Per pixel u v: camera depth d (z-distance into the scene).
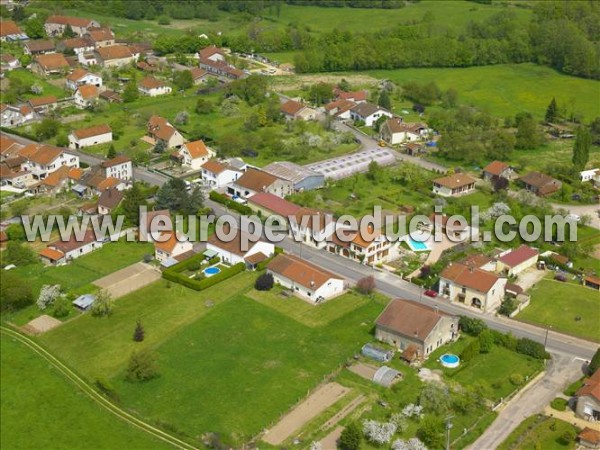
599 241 180.00
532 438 113.44
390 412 117.81
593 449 111.69
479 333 138.38
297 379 126.12
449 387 123.00
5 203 189.88
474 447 111.31
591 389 117.62
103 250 169.25
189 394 122.25
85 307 144.75
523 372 129.62
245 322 142.38
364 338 138.12
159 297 150.38
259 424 115.12
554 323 145.62
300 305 148.75
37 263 162.88
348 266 164.75
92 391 122.50
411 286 157.38
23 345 134.62
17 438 113.19
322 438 112.31
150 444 111.00
